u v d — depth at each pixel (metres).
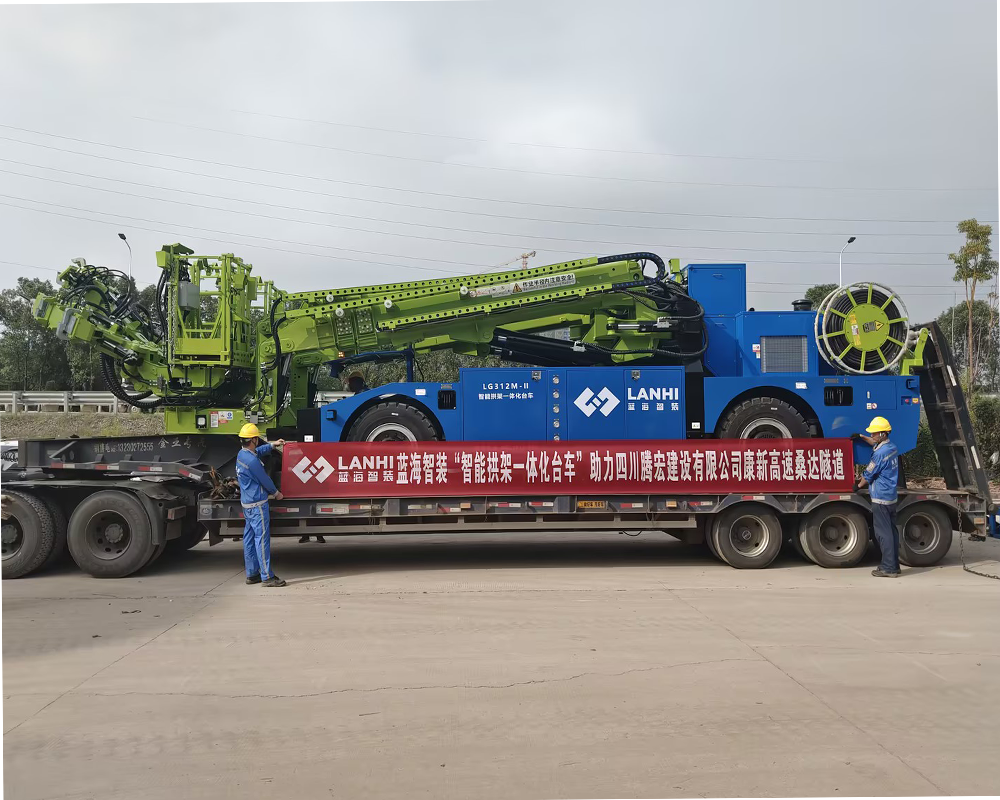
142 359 9.82
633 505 8.79
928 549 9.05
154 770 3.81
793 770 3.78
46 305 9.50
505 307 10.10
